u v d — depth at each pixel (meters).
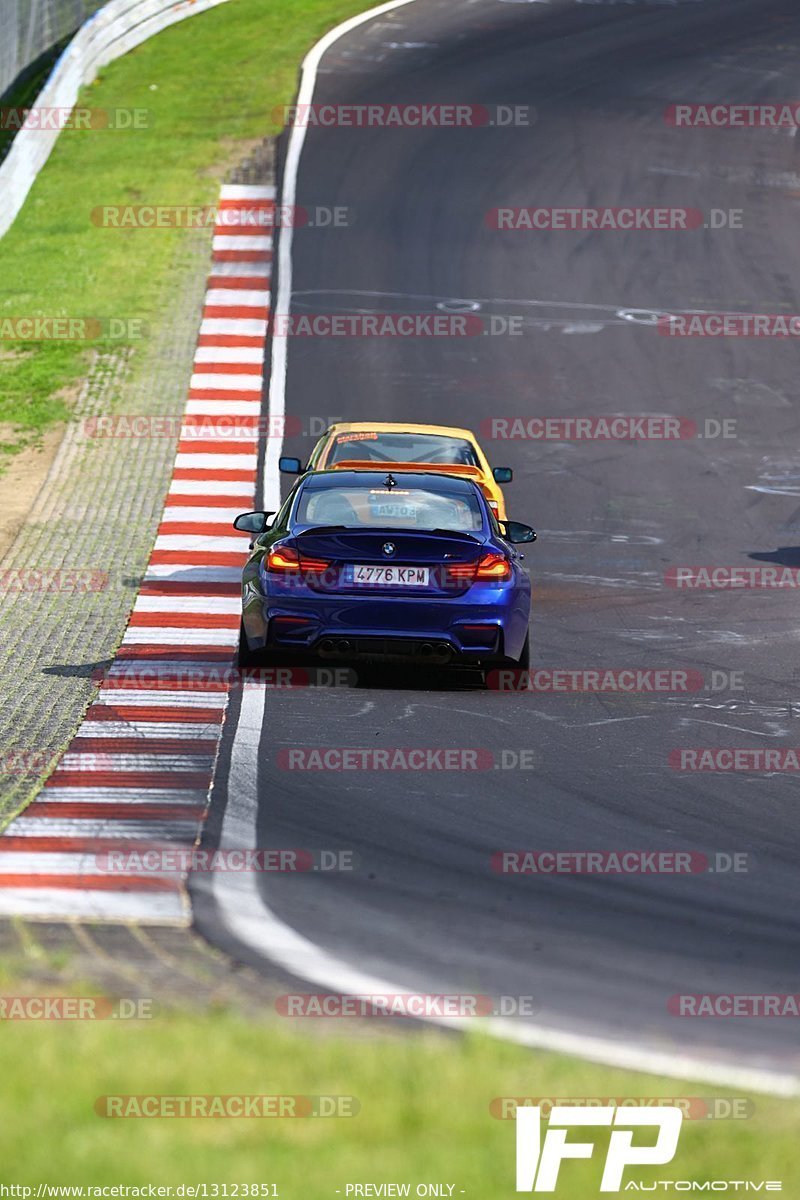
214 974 22.38
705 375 86.75
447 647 40.97
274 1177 14.05
